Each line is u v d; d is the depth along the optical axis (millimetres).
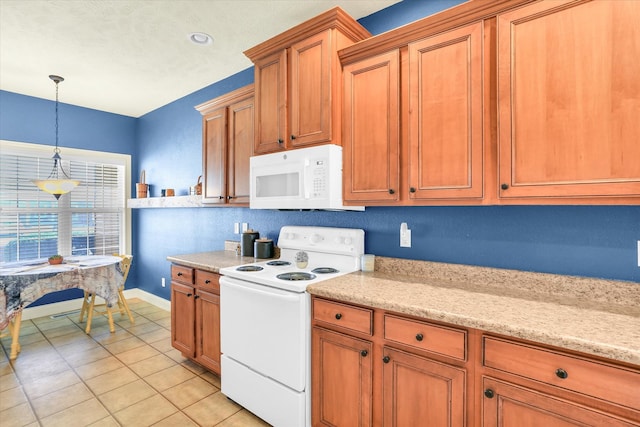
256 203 2223
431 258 1885
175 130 3832
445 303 1354
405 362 1358
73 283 2938
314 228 2279
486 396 1160
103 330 3281
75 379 2346
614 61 1115
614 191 1119
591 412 968
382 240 2078
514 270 1608
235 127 2576
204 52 2648
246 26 2277
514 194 1312
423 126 1553
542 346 1060
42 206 3760
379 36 1670
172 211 3879
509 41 1313
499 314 1208
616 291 1354
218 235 3324
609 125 1125
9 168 3529
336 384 1589
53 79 3129
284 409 1739
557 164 1222
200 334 2412
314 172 1871
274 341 1788
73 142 3934
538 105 1257
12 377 2367
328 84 1830
